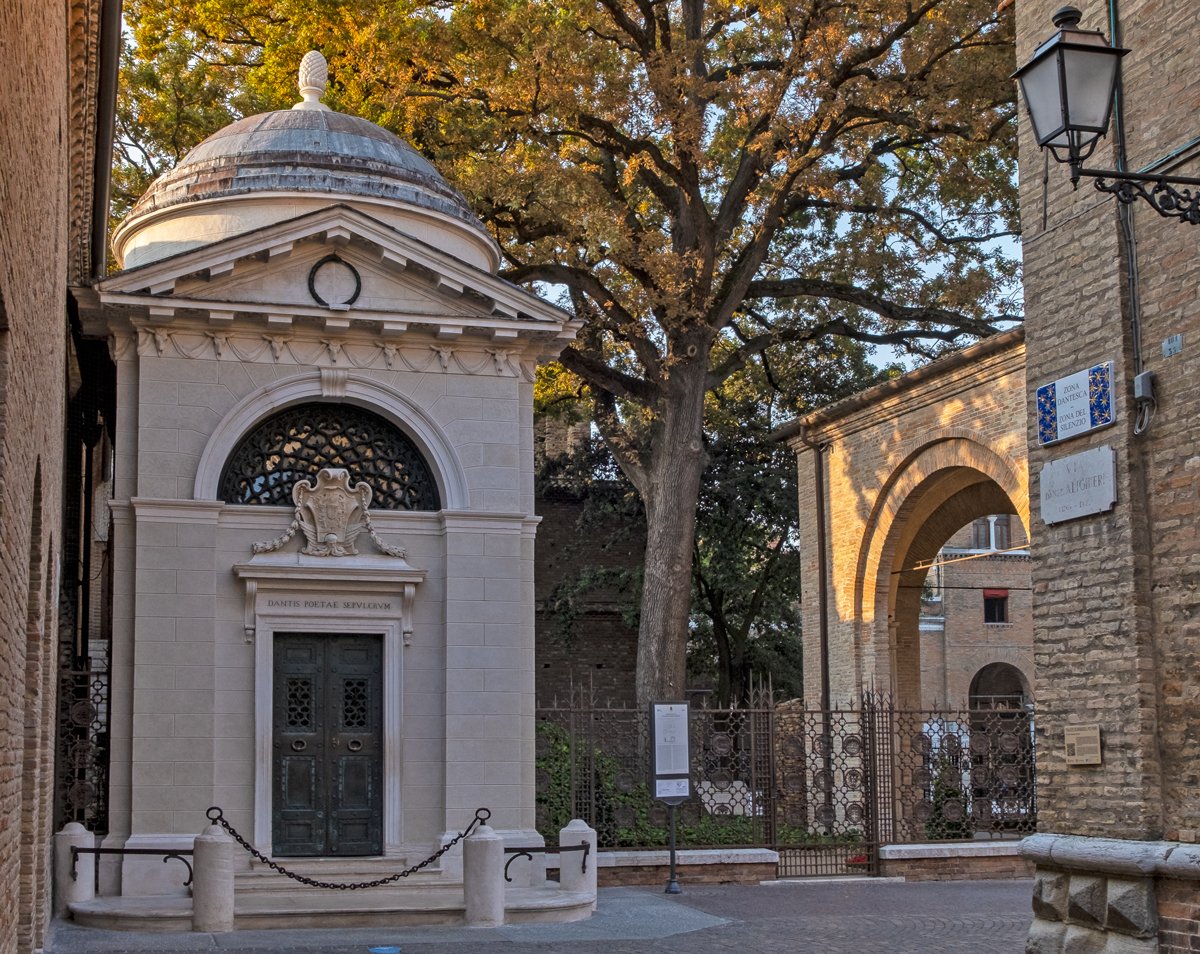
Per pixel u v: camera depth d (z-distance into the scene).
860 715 24.19
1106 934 13.28
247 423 20.02
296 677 20.09
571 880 19.45
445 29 27.45
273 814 19.75
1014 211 31.09
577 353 29.56
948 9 26.66
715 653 41.94
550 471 41.16
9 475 9.38
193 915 17.11
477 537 20.64
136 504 19.39
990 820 24.41
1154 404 13.34
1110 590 13.62
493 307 20.95
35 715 14.02
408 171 22.70
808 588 31.12
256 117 23.31
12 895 11.03
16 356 9.56
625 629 40.81
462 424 20.88
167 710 19.22
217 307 19.73
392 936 16.83
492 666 20.45
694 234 28.58
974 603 46.81
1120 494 13.54
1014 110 27.97
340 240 20.39
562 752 23.41
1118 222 13.79
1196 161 12.95
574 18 28.31
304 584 19.98
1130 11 13.90
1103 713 13.59
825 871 23.81
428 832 20.11
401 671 20.28
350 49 27.98
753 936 17.02
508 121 27.59
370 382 20.55
